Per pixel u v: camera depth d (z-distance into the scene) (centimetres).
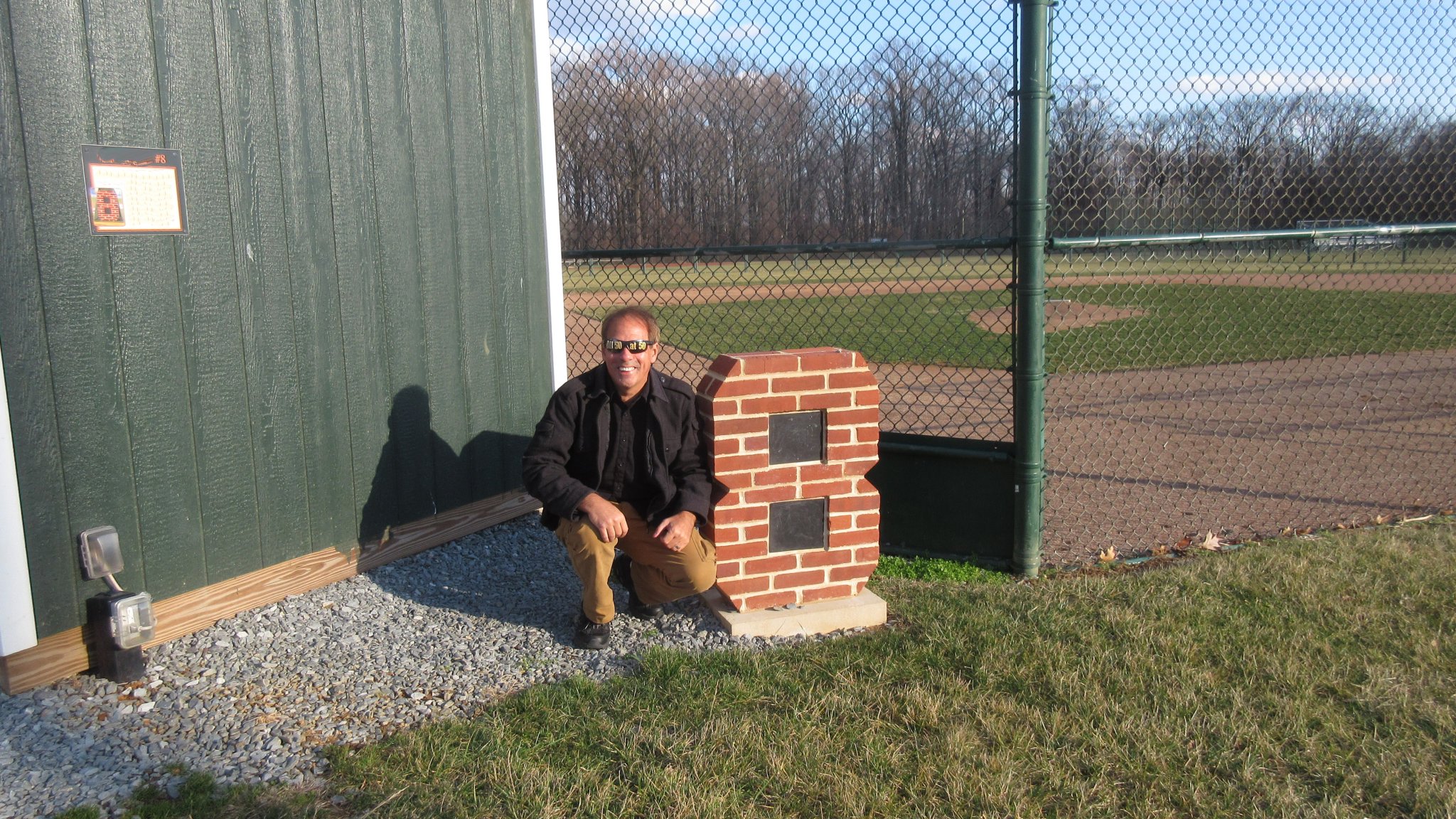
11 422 318
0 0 309
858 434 399
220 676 348
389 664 362
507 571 465
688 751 294
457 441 495
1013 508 470
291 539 414
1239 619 386
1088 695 325
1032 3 433
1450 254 818
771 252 515
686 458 383
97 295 339
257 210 391
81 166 332
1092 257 540
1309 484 607
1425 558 452
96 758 295
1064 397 930
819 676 347
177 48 360
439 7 469
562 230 577
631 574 400
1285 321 1464
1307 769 285
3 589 318
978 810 268
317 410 421
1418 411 834
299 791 280
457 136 483
